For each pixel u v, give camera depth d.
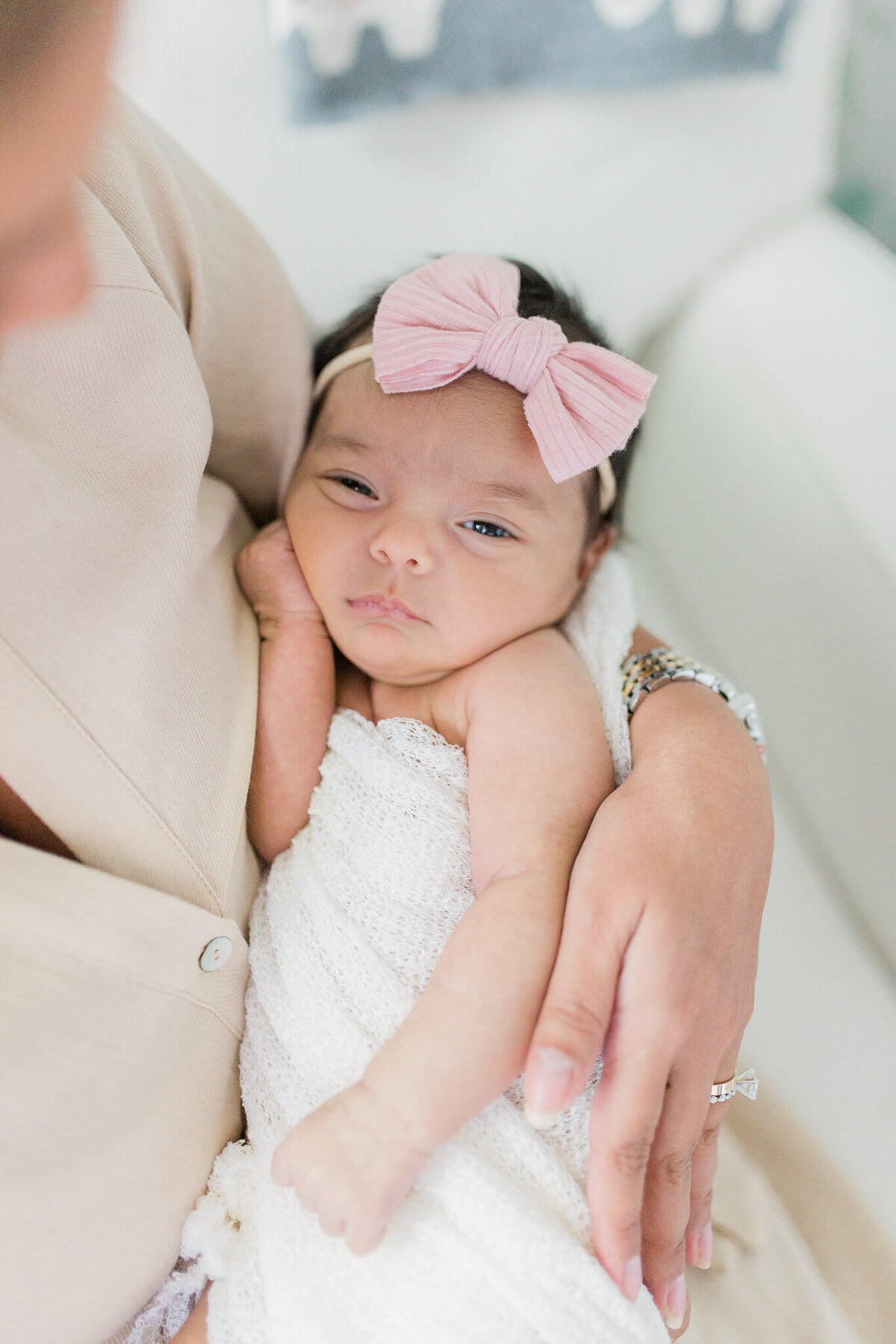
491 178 1.36
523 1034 0.58
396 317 0.73
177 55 1.21
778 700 1.22
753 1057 0.93
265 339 0.75
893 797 1.01
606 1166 0.57
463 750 0.73
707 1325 0.72
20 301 0.27
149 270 0.60
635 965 0.57
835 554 1.15
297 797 0.74
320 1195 0.56
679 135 1.39
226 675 0.65
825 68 1.41
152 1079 0.58
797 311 1.34
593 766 0.68
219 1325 0.62
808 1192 0.85
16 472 0.50
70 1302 0.57
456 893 0.68
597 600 0.82
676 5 1.28
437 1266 0.57
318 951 0.67
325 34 1.21
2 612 0.51
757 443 1.30
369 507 0.74
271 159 1.29
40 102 0.23
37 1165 0.51
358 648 0.74
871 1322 0.78
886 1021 0.96
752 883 0.63
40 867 0.54
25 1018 0.50
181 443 0.58
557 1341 0.55
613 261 1.45
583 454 0.70
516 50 1.27
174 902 0.58
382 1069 0.58
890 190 1.56
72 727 0.54
